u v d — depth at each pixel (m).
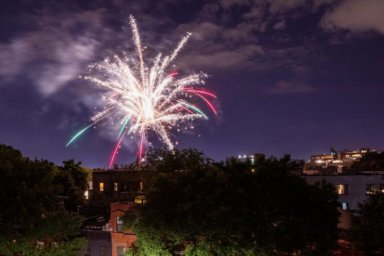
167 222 37.28
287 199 36.09
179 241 37.97
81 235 56.97
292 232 35.72
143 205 39.72
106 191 89.88
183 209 36.28
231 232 35.38
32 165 48.12
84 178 90.62
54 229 46.16
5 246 44.00
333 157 124.56
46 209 47.72
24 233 45.16
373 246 37.62
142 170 65.12
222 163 40.34
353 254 42.16
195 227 36.19
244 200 35.56
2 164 45.00
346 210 55.06
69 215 48.84
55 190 48.84
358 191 64.88
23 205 43.91
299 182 37.38
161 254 38.38
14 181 44.91
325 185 38.50
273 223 36.84
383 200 39.81
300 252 38.41
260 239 35.41
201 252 36.25
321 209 36.84
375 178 64.69
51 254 46.97
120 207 54.91
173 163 48.50
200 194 36.62
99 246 56.38
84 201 81.62
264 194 35.81
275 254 36.62
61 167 90.19
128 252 42.22
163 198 38.50
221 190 36.06
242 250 35.50
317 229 36.50
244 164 39.31
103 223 69.88
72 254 48.69
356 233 39.25
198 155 49.62
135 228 39.19
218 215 34.91
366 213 40.78
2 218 42.97
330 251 38.50
